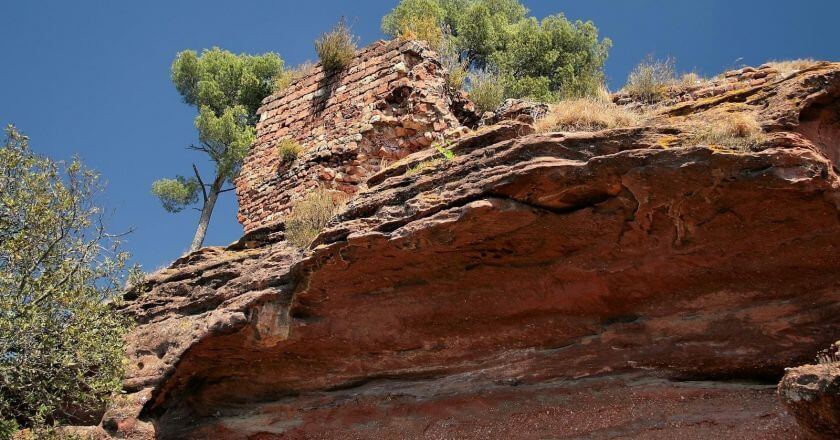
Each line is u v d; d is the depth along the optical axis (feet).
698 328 29.07
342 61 51.65
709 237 27.25
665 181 26.58
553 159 28.48
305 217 38.60
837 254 26.48
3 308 35.06
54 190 39.06
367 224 30.91
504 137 32.22
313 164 48.60
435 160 32.58
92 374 38.65
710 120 28.86
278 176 50.96
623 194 27.55
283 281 34.09
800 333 27.68
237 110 82.28
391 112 48.57
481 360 32.55
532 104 43.80
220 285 38.93
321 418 35.01
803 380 22.99
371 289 32.17
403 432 33.35
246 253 39.73
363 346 33.40
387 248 30.22
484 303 31.19
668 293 29.14
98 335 37.60
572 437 30.45
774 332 28.04
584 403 30.89
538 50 85.10
